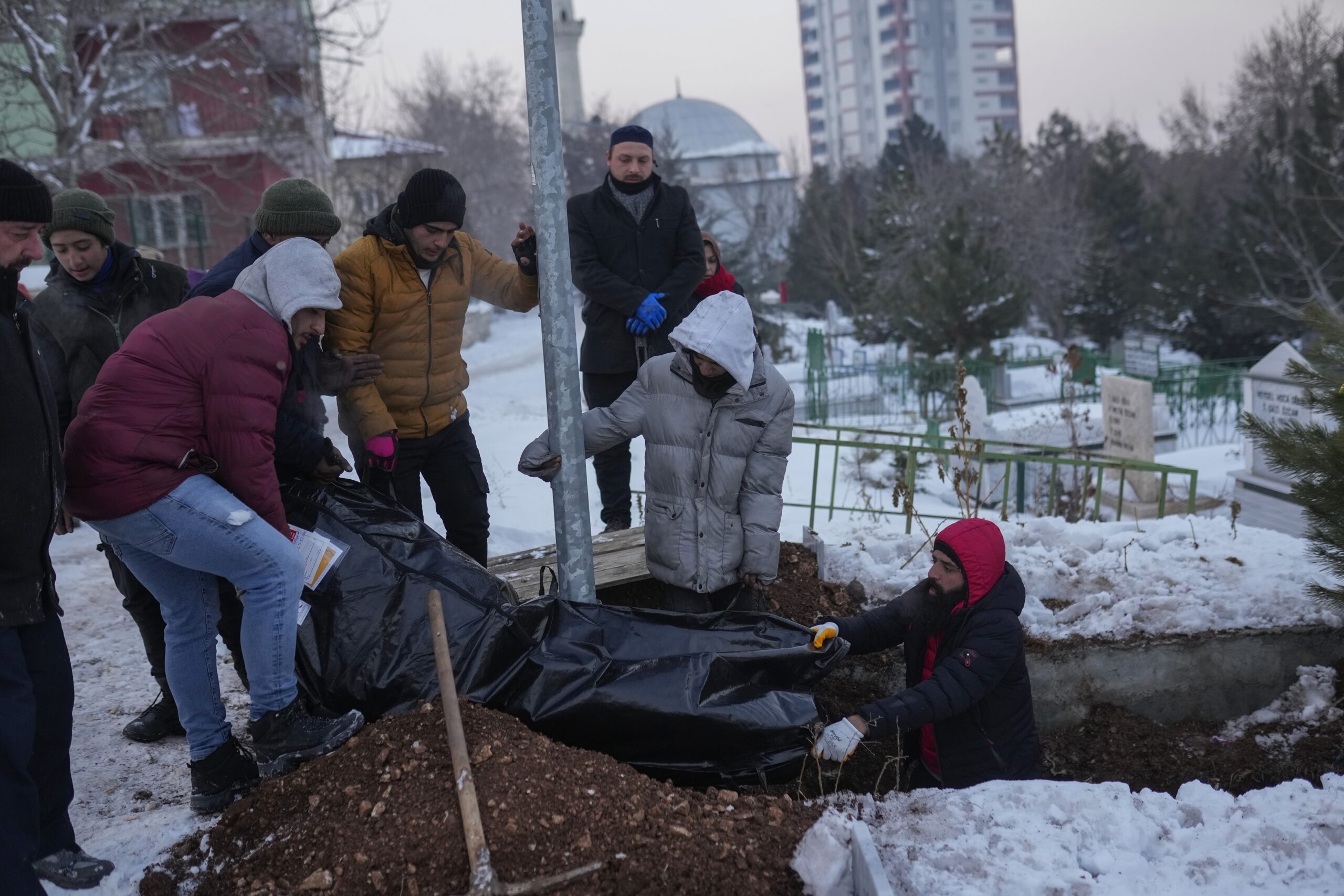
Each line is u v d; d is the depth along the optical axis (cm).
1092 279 3222
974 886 261
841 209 4141
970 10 11569
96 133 1819
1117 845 285
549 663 321
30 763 265
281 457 312
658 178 462
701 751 321
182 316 273
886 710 338
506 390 1772
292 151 1944
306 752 298
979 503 559
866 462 1307
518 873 250
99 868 270
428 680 310
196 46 1662
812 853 266
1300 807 307
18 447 245
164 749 376
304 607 313
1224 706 471
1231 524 566
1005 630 353
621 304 445
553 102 342
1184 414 2044
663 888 253
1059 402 1962
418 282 353
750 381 353
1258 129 2689
